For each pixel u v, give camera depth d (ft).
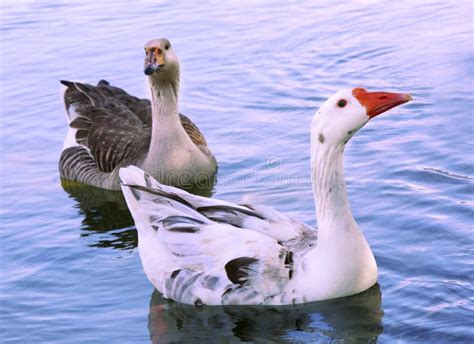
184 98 57.21
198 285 32.99
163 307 33.60
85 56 64.54
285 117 53.57
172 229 33.81
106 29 69.41
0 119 56.08
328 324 31.42
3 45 67.62
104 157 48.21
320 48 63.87
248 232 33.12
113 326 32.65
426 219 38.99
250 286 32.35
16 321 33.42
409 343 30.01
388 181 43.24
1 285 36.55
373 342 30.27
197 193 45.44
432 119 50.96
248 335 31.22
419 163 45.11
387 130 49.90
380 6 71.77
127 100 52.49
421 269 34.88
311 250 32.65
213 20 69.97
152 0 75.66
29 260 38.91
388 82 57.62
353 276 32.32
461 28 65.31
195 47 64.64
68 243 40.45
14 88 60.23
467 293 32.99
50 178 49.16
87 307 34.30
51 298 35.22
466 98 53.67
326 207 32.01
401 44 63.52
